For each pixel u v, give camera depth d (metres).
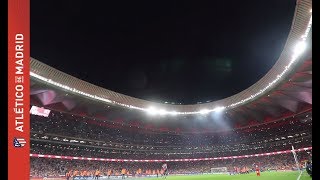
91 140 67.62
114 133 75.81
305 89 56.69
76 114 65.00
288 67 45.31
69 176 52.72
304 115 68.38
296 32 36.62
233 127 86.81
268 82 54.06
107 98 62.22
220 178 46.69
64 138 61.56
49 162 58.53
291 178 33.19
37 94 54.12
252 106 71.31
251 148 81.81
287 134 74.50
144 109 70.38
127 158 77.69
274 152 74.69
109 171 61.44
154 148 83.31
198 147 87.88
